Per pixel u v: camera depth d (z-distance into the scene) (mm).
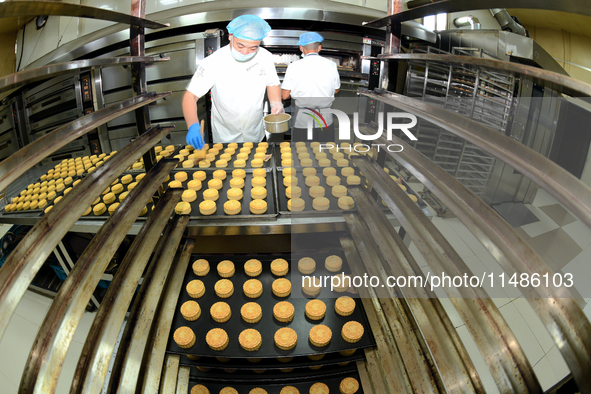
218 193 1745
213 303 1307
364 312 1241
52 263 2164
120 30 3934
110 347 832
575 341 555
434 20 4953
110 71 4148
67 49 4652
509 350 735
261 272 1443
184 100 2330
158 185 1332
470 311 805
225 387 1092
